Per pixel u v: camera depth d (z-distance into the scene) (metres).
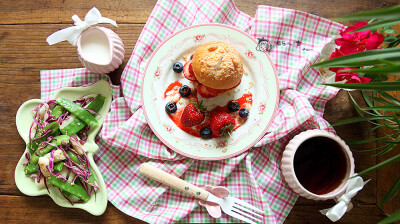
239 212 0.58
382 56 0.37
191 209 0.60
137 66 0.60
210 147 0.59
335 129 0.63
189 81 0.60
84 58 0.54
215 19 0.61
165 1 0.60
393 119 0.53
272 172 0.62
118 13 0.62
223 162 0.60
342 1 0.63
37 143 0.58
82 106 0.60
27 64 0.62
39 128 0.58
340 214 0.54
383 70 0.37
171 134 0.59
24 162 0.60
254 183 0.59
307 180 0.58
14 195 0.61
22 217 0.61
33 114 0.60
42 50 0.62
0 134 0.61
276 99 0.59
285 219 0.62
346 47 0.48
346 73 0.48
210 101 0.61
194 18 0.62
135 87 0.60
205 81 0.56
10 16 0.62
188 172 0.61
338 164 0.57
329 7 0.63
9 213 0.61
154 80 0.59
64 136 0.57
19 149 0.61
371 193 0.62
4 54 0.62
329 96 0.60
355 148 0.62
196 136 0.60
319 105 0.62
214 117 0.57
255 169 0.62
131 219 0.61
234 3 0.62
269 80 0.60
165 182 0.58
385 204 0.60
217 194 0.59
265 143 0.60
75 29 0.54
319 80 0.63
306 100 0.59
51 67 0.62
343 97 0.63
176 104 0.60
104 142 0.61
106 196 0.59
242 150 0.59
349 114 0.63
